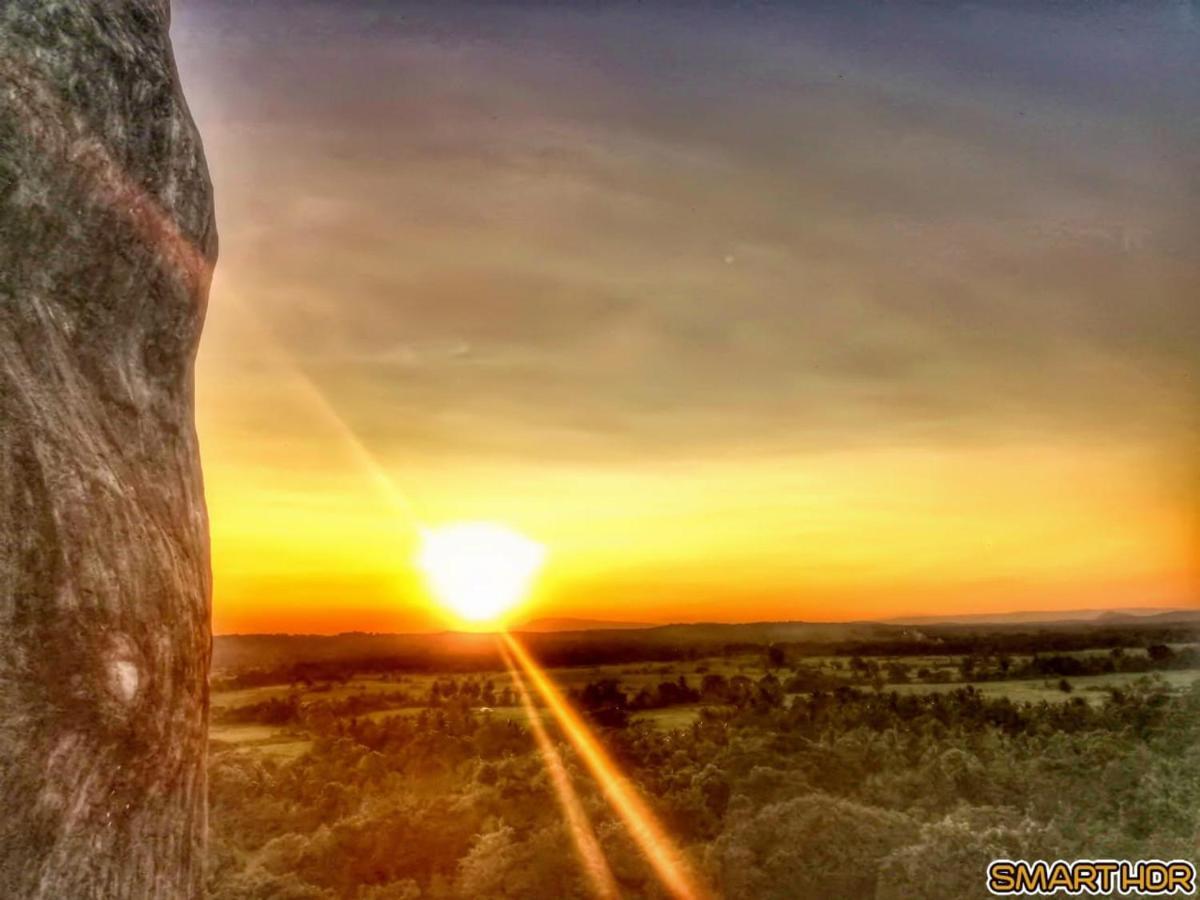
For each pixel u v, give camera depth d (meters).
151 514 3.72
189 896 3.74
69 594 3.19
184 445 4.20
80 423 3.52
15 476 3.15
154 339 4.12
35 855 3.04
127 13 4.16
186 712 3.71
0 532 3.06
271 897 25.33
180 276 4.27
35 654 3.07
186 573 3.83
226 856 27.09
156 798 3.55
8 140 3.55
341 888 27.75
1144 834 24.55
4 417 3.19
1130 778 28.02
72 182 3.76
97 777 3.27
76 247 3.77
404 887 28.47
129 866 3.39
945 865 26.11
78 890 3.17
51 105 3.71
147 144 4.12
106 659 3.27
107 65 3.95
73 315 3.74
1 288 3.46
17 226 3.55
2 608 3.02
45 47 3.74
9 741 2.98
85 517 3.30
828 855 28.86
